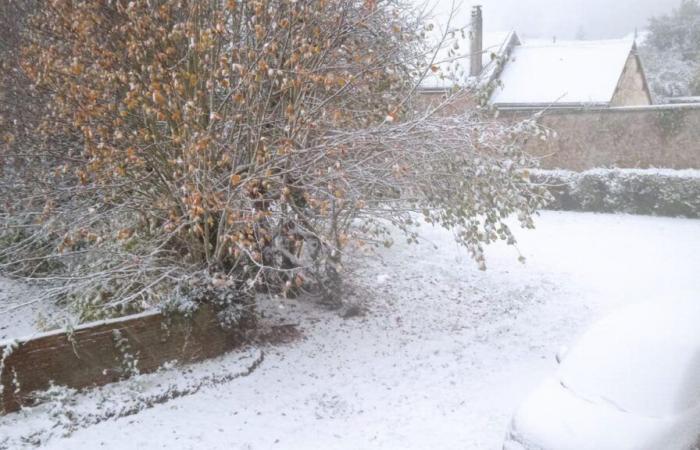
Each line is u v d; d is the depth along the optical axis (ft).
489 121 30.76
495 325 37.63
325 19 28.30
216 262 29.30
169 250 29.14
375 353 32.35
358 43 31.32
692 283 44.14
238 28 28.35
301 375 29.09
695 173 67.97
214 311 29.22
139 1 26.78
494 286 45.16
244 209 26.37
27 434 21.65
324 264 33.35
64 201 33.86
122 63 27.66
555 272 48.32
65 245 30.55
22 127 34.40
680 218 67.36
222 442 22.91
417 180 30.32
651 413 17.88
